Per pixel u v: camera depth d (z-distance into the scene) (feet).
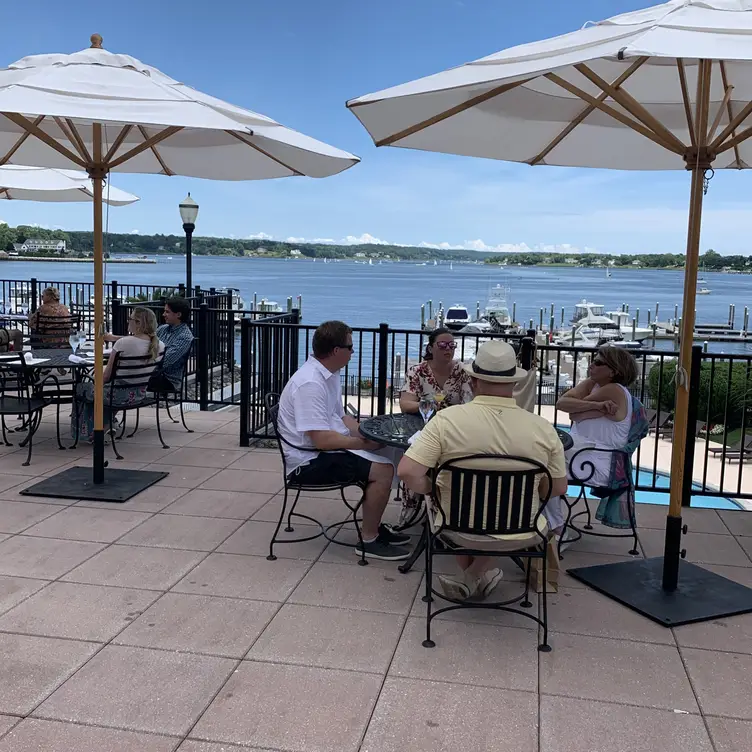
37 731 7.94
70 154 15.15
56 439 21.72
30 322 33.06
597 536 14.65
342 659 9.61
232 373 29.84
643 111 10.56
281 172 19.51
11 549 13.08
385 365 19.88
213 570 12.42
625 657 9.85
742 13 9.02
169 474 18.20
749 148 16.19
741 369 34.60
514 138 15.17
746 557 13.66
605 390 13.64
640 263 559.79
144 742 7.80
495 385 9.87
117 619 10.56
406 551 13.15
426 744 7.88
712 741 8.04
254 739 7.89
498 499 9.78
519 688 9.02
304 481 12.88
